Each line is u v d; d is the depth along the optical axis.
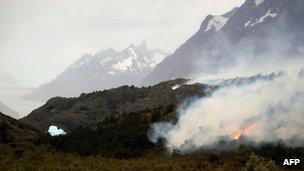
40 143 147.62
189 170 103.69
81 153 133.88
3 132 156.88
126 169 105.69
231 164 105.81
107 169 105.44
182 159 115.75
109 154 128.62
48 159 117.62
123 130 150.75
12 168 104.12
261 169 99.06
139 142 136.62
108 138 144.50
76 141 146.50
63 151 138.50
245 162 107.31
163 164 109.44
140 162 113.06
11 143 141.88
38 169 104.06
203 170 102.38
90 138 148.75
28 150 130.62
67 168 105.00
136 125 154.62
